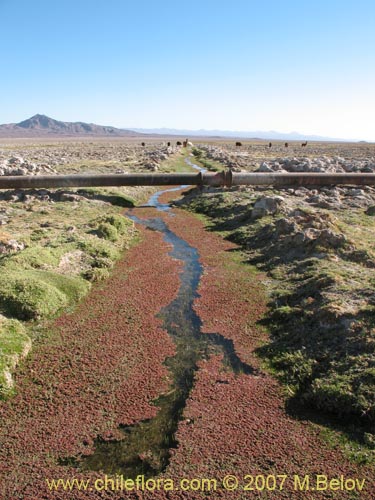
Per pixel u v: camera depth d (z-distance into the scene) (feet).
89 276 56.39
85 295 52.11
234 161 188.65
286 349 39.68
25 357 38.27
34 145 403.95
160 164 178.70
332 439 29.27
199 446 28.71
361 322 38.52
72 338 42.04
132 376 36.40
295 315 44.70
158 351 40.34
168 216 99.55
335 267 53.16
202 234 83.20
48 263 56.13
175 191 138.62
